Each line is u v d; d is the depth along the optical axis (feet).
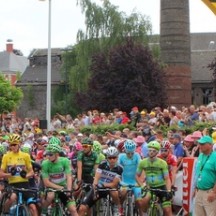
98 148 63.72
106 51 256.32
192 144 76.38
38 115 382.01
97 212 60.64
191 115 106.22
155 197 56.75
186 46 219.00
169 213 56.34
